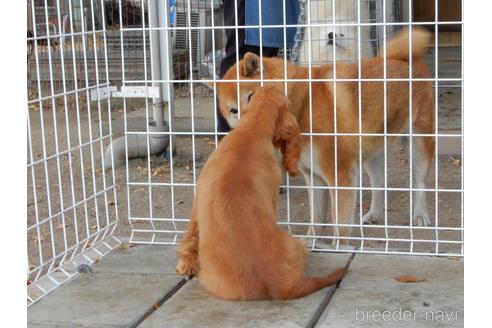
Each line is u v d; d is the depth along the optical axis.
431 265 1.39
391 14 2.95
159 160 2.59
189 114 3.15
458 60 4.03
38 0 2.46
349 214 1.61
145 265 1.44
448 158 2.51
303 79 1.56
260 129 1.31
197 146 2.78
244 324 1.15
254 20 1.94
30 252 1.72
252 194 1.23
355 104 1.61
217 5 3.43
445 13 4.66
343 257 1.45
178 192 2.21
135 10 3.11
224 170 1.26
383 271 1.37
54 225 1.92
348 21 2.27
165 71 2.53
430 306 1.21
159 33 2.48
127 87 1.63
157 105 2.55
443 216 1.92
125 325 1.18
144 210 2.04
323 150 1.60
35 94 3.48
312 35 2.24
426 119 1.80
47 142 2.87
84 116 3.32
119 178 2.37
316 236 1.52
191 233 1.37
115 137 2.89
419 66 1.77
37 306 1.26
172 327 1.16
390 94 1.69
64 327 1.18
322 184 1.69
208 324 1.16
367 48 2.35
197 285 1.32
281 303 1.22
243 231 1.21
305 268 1.34
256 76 1.62
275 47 1.99
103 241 1.57
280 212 1.99
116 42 3.22
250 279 1.22
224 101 1.66
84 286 1.34
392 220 1.91
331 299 1.24
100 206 2.08
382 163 1.86
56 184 2.31
